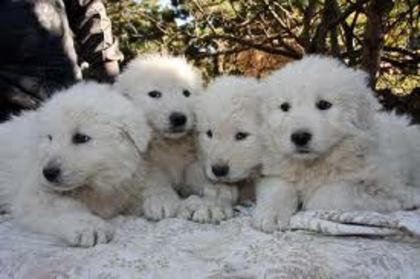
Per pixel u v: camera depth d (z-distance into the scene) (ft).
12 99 4.22
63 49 4.44
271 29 8.41
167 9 8.70
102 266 2.61
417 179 3.87
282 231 2.92
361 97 3.33
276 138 3.32
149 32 8.61
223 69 8.66
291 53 7.52
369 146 3.27
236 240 2.81
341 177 3.28
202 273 2.54
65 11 4.66
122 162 3.26
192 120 3.76
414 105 6.39
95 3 4.96
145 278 2.53
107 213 3.31
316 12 6.88
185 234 2.90
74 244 2.84
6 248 2.83
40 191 3.18
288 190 3.28
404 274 2.57
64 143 3.18
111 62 4.99
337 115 3.25
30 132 3.50
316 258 2.57
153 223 3.13
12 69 4.23
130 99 3.98
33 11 4.30
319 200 3.16
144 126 3.36
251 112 3.52
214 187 3.48
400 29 7.59
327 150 3.22
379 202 3.15
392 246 2.70
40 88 4.29
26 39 4.25
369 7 6.01
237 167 3.41
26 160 3.39
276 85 3.45
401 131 3.87
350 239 2.76
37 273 2.62
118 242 2.85
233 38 7.84
